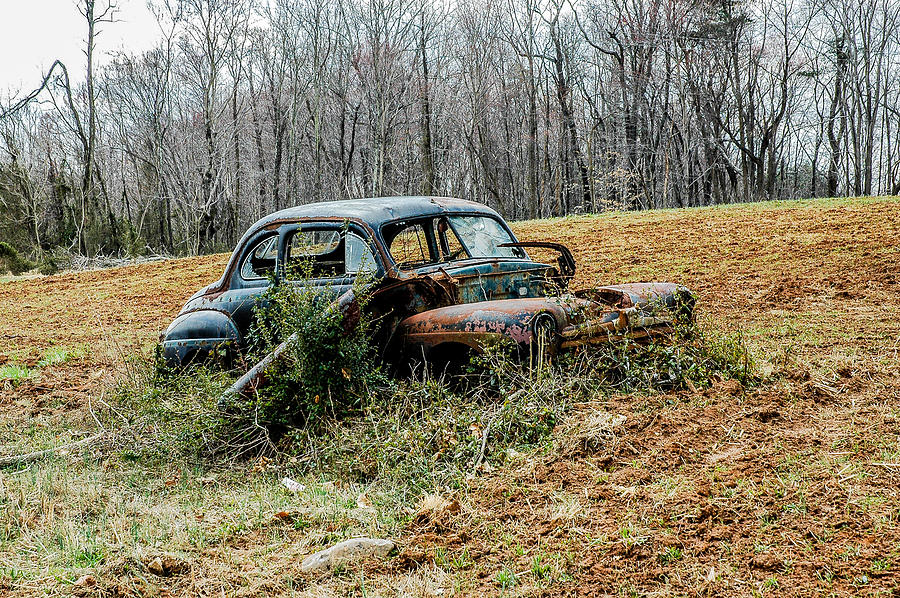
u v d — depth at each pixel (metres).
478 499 4.48
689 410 5.69
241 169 56.25
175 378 6.90
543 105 51.25
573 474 4.70
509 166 55.62
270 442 5.72
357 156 59.59
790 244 16.81
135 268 26.28
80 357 11.21
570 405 5.69
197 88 56.06
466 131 51.25
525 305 5.90
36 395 8.62
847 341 8.06
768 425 5.30
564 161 56.38
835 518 3.75
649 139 48.75
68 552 4.10
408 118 54.38
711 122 50.25
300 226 6.86
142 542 4.23
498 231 7.49
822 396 5.85
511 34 49.94
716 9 46.09
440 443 5.16
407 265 6.47
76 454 6.05
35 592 3.64
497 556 3.76
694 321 6.97
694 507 4.02
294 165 53.28
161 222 58.53
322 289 6.49
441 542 3.97
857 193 49.59
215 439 5.82
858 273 12.64
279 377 5.84
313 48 53.34
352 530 4.23
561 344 5.89
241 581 3.71
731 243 17.83
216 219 57.22
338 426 5.61
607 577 3.43
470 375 6.02
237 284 7.33
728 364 6.47
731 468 4.50
